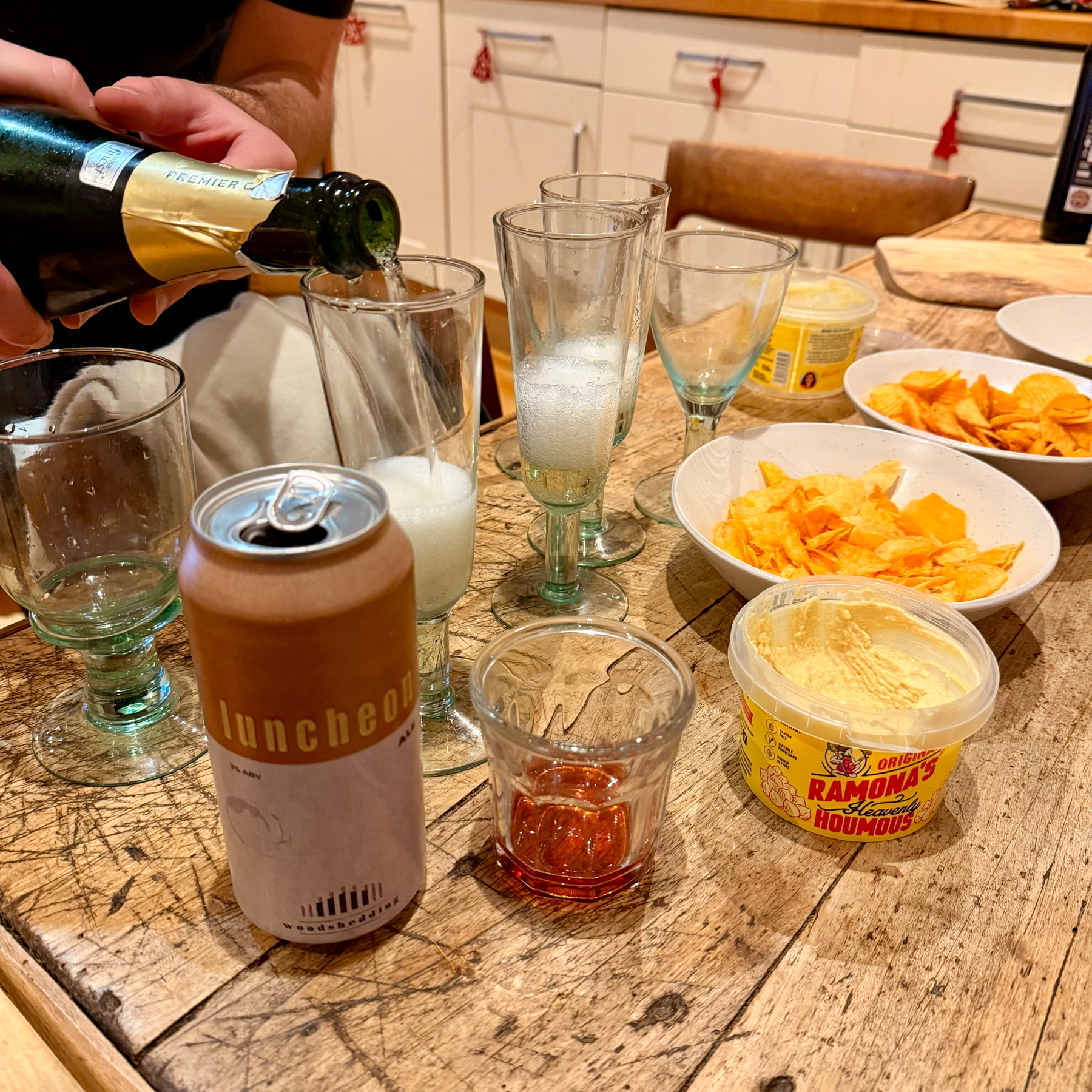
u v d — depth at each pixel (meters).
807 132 2.08
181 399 0.48
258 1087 0.34
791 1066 0.35
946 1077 0.35
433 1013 0.37
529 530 0.70
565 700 0.47
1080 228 1.25
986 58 1.81
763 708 0.44
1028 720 0.53
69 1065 0.38
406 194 2.90
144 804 0.46
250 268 0.50
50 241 0.50
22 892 0.42
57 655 0.57
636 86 2.26
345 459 0.50
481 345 0.49
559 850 0.42
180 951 0.39
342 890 0.37
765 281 0.66
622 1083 0.35
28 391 0.49
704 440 0.76
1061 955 0.40
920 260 1.15
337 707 0.32
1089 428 0.73
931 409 0.77
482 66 2.47
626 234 0.55
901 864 0.44
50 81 0.52
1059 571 0.66
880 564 0.59
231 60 0.94
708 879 0.43
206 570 0.31
